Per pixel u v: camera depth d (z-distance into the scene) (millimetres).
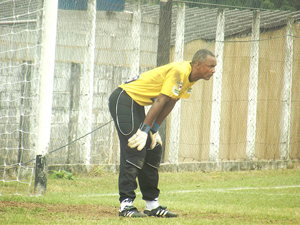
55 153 31953
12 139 31391
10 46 33125
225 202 21391
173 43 38594
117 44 34375
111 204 18641
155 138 16297
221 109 37625
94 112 33594
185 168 35000
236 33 37969
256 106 37812
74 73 32625
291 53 38188
